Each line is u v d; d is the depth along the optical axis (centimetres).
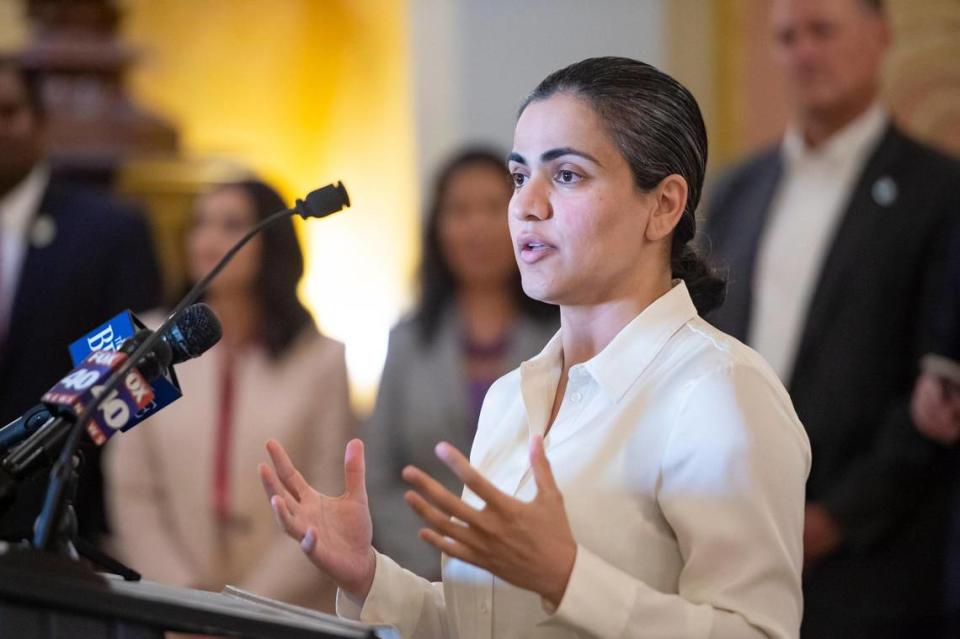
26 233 1255
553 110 588
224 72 2106
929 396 1070
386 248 2109
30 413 544
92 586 457
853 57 1173
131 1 2091
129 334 557
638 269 598
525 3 1698
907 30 1599
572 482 576
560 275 588
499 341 1229
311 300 2097
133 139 1739
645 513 570
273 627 476
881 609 1096
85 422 507
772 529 548
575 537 568
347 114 2120
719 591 543
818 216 1177
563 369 622
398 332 1237
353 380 2080
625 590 523
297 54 2114
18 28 2030
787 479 557
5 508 518
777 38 1207
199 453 1163
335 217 2111
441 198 1248
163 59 2097
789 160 1202
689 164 596
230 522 1160
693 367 576
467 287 1238
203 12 2105
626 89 585
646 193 589
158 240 1708
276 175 2111
